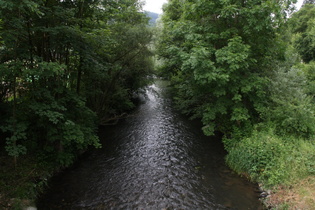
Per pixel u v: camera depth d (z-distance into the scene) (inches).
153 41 556.7
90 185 290.8
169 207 246.4
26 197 235.0
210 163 358.9
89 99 512.1
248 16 318.7
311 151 276.1
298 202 220.7
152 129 537.3
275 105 358.9
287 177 257.1
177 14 701.3
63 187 283.4
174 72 751.7
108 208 243.4
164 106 802.8
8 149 239.3
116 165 350.0
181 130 530.9
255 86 332.2
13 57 240.8
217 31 370.6
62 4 294.2
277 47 365.4
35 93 253.0
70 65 346.9
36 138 307.9
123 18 540.1
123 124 580.4
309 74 507.2
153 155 389.1
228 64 330.3
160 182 299.9
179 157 381.7
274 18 328.8
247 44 350.9
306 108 321.4
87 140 326.6
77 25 285.4
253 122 386.9
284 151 287.0
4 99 301.9
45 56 291.3
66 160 325.7
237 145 357.7
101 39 326.3
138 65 594.2
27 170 270.1
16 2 186.1
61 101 285.7
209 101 458.0
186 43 410.3
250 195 268.7
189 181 303.9
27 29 242.4
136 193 273.7
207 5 339.0
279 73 378.3
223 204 253.1
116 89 588.1
